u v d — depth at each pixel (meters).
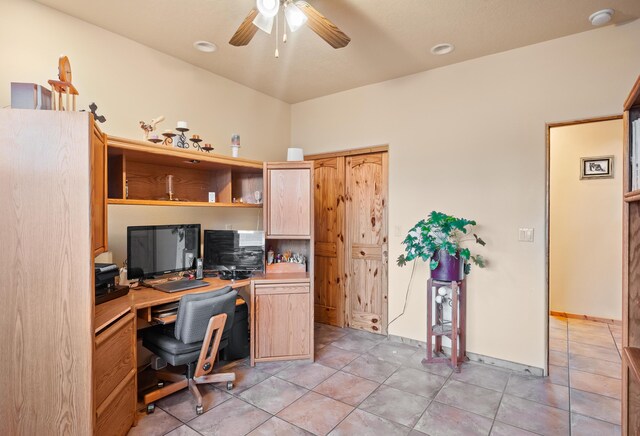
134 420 2.12
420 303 3.41
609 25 2.53
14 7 2.16
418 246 2.96
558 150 4.38
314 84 3.69
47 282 1.56
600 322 4.17
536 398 2.46
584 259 4.26
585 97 2.62
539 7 2.29
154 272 2.72
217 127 3.43
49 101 1.71
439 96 3.26
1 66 2.11
